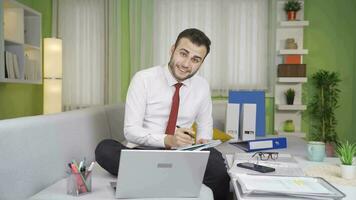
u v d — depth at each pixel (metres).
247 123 2.75
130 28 4.15
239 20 4.01
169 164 1.22
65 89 4.23
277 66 4.05
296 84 4.04
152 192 1.26
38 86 4.24
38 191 1.39
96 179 1.55
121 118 2.77
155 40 4.09
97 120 2.15
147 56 4.12
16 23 3.31
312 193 1.02
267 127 4.11
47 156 1.47
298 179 1.19
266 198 1.04
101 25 4.18
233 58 4.03
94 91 4.21
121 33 4.21
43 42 3.96
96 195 1.29
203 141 1.72
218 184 1.68
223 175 1.67
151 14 4.10
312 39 4.09
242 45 4.04
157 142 1.62
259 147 2.27
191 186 1.29
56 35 4.20
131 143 1.86
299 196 1.04
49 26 4.26
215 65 4.05
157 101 1.87
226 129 2.82
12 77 3.16
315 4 4.07
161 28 4.11
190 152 1.22
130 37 4.16
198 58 1.72
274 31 3.98
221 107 3.25
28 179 1.33
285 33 4.01
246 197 1.04
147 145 1.69
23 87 3.92
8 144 1.23
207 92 2.03
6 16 3.32
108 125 2.39
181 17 4.07
